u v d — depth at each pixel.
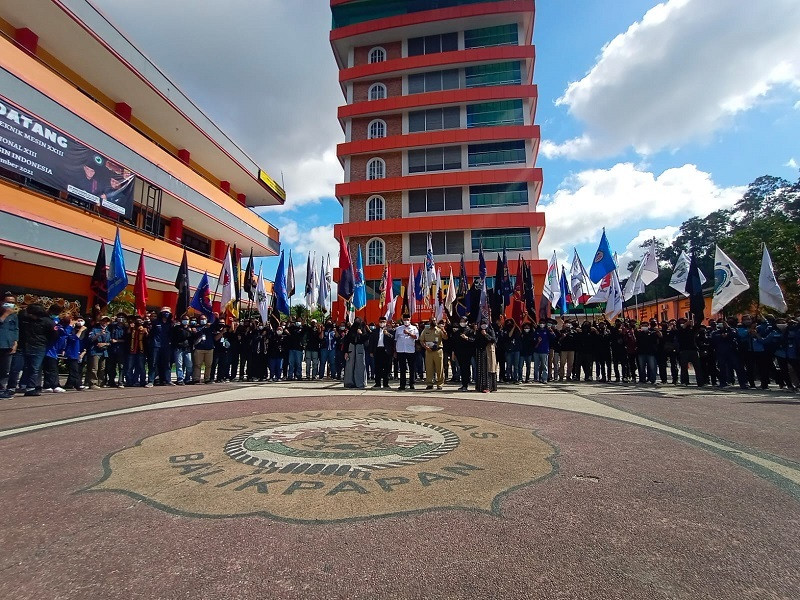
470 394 10.11
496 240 29.56
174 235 22.05
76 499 3.58
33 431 5.95
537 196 32.62
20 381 9.75
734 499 3.56
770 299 12.01
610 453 4.89
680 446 5.19
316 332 14.23
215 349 13.35
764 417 7.00
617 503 3.47
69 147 13.98
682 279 14.19
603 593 2.28
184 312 14.34
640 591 2.29
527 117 31.05
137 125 21.03
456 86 32.25
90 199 14.80
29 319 9.65
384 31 32.91
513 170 29.84
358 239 31.16
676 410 7.65
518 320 13.95
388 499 3.55
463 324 11.97
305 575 2.46
